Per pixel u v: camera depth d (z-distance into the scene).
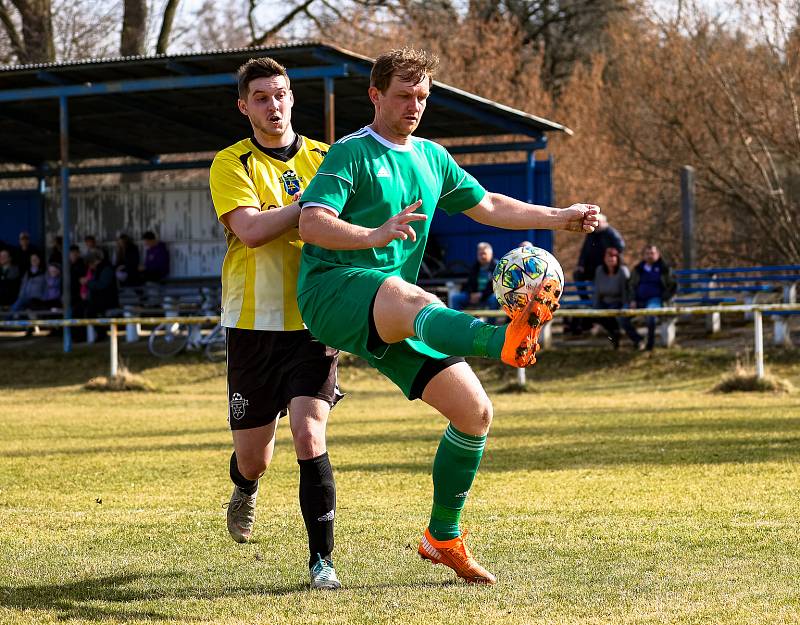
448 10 51.59
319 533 6.83
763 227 39.53
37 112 32.69
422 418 18.00
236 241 7.60
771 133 37.59
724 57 38.84
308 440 6.96
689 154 41.97
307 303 6.61
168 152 38.12
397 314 6.16
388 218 6.66
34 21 46.84
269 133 7.60
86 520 9.16
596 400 20.97
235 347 7.55
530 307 5.66
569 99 47.00
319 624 5.88
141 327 34.66
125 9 44.66
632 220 45.09
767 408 17.91
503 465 12.00
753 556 7.32
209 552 7.89
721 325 30.39
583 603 6.20
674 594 6.36
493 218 7.38
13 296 34.56
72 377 27.89
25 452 13.91
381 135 6.71
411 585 6.75
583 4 53.97
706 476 10.89
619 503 9.51
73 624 6.02
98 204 37.59
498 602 6.27
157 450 14.04
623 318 26.83
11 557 7.75
